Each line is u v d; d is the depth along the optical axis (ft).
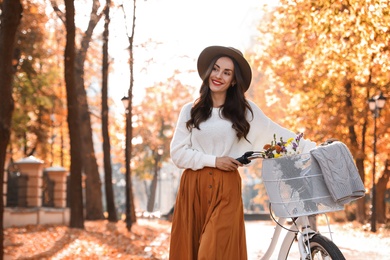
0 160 40.93
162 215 161.89
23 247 55.47
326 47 61.62
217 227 17.84
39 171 90.38
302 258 17.75
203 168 18.44
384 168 123.65
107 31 90.79
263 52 100.01
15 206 89.20
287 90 103.55
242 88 18.74
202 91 18.86
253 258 49.03
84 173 112.06
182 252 18.65
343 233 93.50
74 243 60.64
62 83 125.70
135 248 56.85
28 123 116.16
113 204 100.73
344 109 105.70
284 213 17.66
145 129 183.62
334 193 17.25
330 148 17.57
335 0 55.72
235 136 18.65
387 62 59.31
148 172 221.05
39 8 93.35
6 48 40.60
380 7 52.13
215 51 18.74
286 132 19.16
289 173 17.56
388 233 89.92
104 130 99.71
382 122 107.24
